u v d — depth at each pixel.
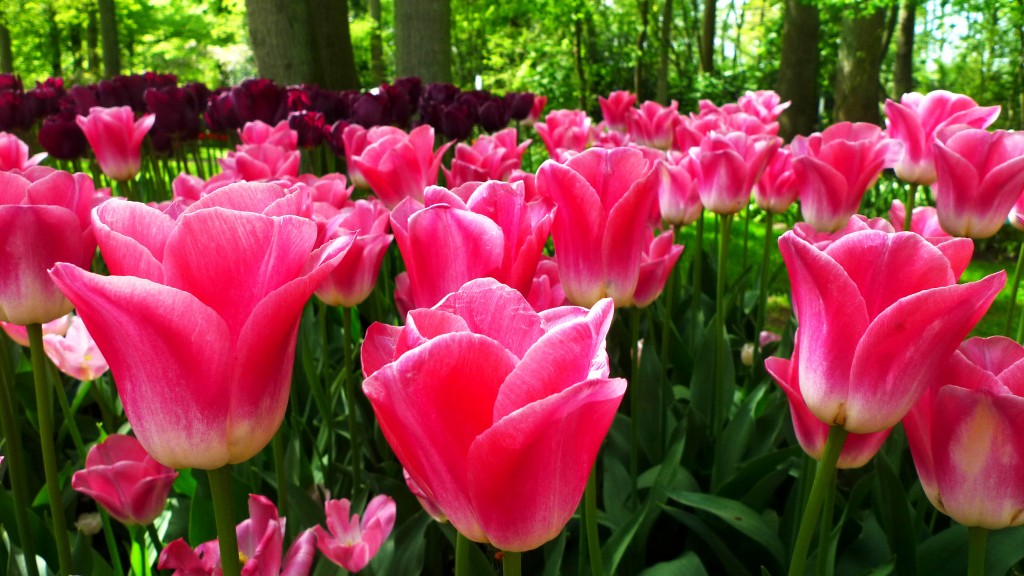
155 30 26.05
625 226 1.36
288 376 0.88
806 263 0.94
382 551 1.76
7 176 1.20
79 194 1.26
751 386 2.85
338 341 2.99
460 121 4.50
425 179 2.27
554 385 0.64
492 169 2.50
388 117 4.63
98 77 23.86
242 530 1.34
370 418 2.54
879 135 2.42
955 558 1.75
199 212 0.74
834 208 2.22
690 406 2.33
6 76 5.75
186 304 0.74
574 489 0.74
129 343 0.78
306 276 0.78
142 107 4.81
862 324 0.93
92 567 1.69
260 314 0.77
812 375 1.00
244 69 34.44
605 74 19.73
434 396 0.65
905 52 13.04
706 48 19.11
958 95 2.26
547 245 3.71
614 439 2.41
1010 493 0.97
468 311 0.73
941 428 0.98
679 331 3.33
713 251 3.87
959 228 1.88
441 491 0.73
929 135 2.30
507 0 18.22
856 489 1.98
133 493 1.45
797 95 13.44
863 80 11.80
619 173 1.38
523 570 2.01
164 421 0.81
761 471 2.09
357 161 2.27
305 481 2.12
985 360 1.06
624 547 1.70
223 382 0.80
